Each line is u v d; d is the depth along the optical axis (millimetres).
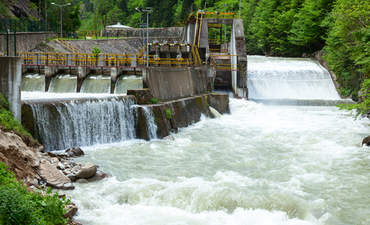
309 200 15531
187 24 60438
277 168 19922
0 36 45062
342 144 25500
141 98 28375
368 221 13852
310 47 72250
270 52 88812
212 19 51250
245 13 110062
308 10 65625
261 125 32406
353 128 30953
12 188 11859
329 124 32719
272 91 50000
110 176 17797
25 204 11023
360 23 37000
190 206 14797
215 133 28938
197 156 22094
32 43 55031
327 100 44562
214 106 38562
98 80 38469
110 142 25172
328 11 63438
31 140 19453
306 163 20938
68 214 12969
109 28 95375
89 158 20797
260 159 21641
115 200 15164
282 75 52188
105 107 25156
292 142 25984
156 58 48500
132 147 23984
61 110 22547
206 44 51438
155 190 15992
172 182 17125
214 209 14688
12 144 16594
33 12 87562
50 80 39031
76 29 98125
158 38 84375
